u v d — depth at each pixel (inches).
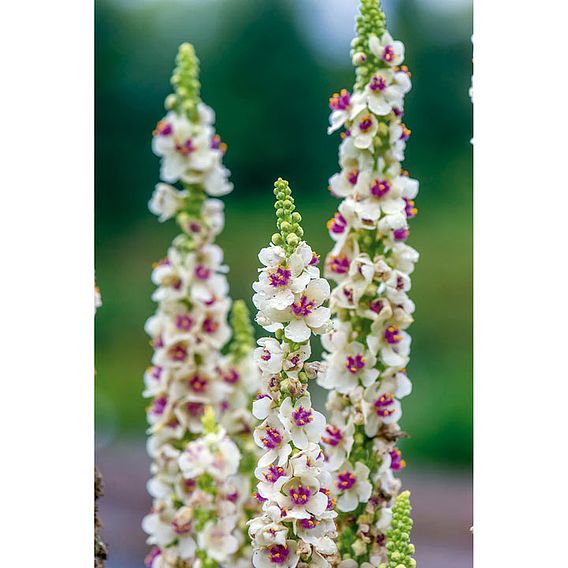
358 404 45.9
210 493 47.4
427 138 118.4
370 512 45.9
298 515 42.7
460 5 117.7
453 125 118.2
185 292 49.3
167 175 49.1
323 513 43.0
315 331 43.1
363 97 46.3
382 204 46.3
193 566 48.4
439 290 112.8
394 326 46.2
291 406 43.1
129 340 120.0
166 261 49.8
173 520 48.6
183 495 48.8
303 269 43.1
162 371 49.6
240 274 122.9
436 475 100.8
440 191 117.1
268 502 43.1
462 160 117.4
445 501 88.5
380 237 46.3
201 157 49.1
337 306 46.1
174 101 49.1
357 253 46.2
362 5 46.5
